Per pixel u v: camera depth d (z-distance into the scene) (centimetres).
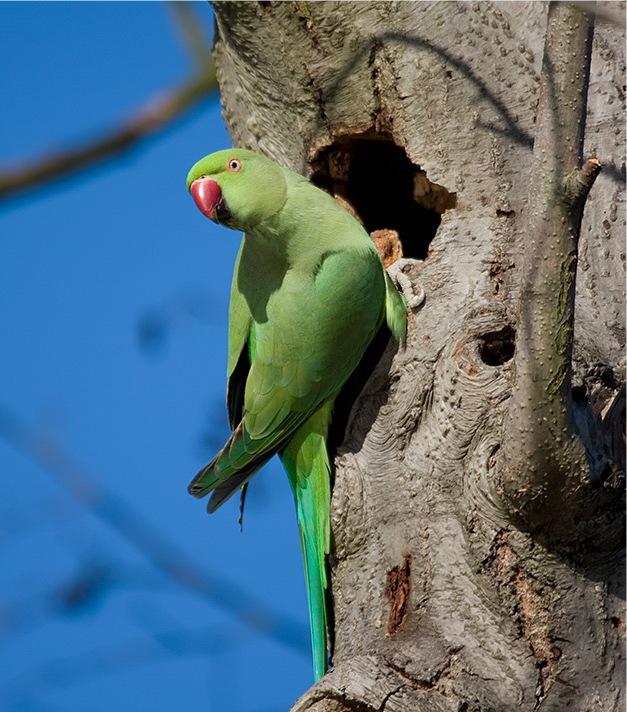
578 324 665
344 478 683
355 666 612
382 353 716
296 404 763
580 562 615
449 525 639
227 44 800
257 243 781
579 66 518
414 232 890
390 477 668
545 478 577
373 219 879
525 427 564
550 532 607
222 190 776
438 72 732
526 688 606
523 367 552
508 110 723
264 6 757
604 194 705
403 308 709
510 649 613
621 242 696
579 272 691
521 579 619
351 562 675
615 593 621
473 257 701
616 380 648
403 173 846
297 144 810
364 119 766
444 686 605
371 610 648
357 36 746
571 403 561
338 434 765
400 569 647
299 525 770
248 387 775
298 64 767
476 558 623
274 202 763
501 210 709
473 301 682
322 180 835
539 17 729
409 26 736
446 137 730
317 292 753
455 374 649
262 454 764
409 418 671
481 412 637
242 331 795
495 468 603
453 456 644
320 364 759
